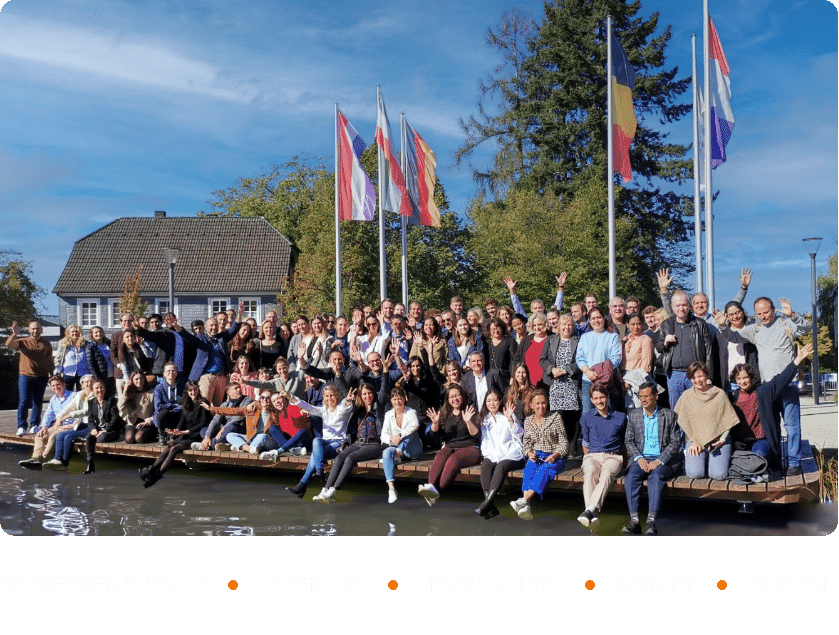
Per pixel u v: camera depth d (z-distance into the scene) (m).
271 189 51.66
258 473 11.89
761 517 8.60
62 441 12.28
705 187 14.30
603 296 31.02
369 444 10.02
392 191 17.58
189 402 11.91
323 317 12.20
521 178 36.81
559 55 35.88
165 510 9.38
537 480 8.61
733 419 8.30
